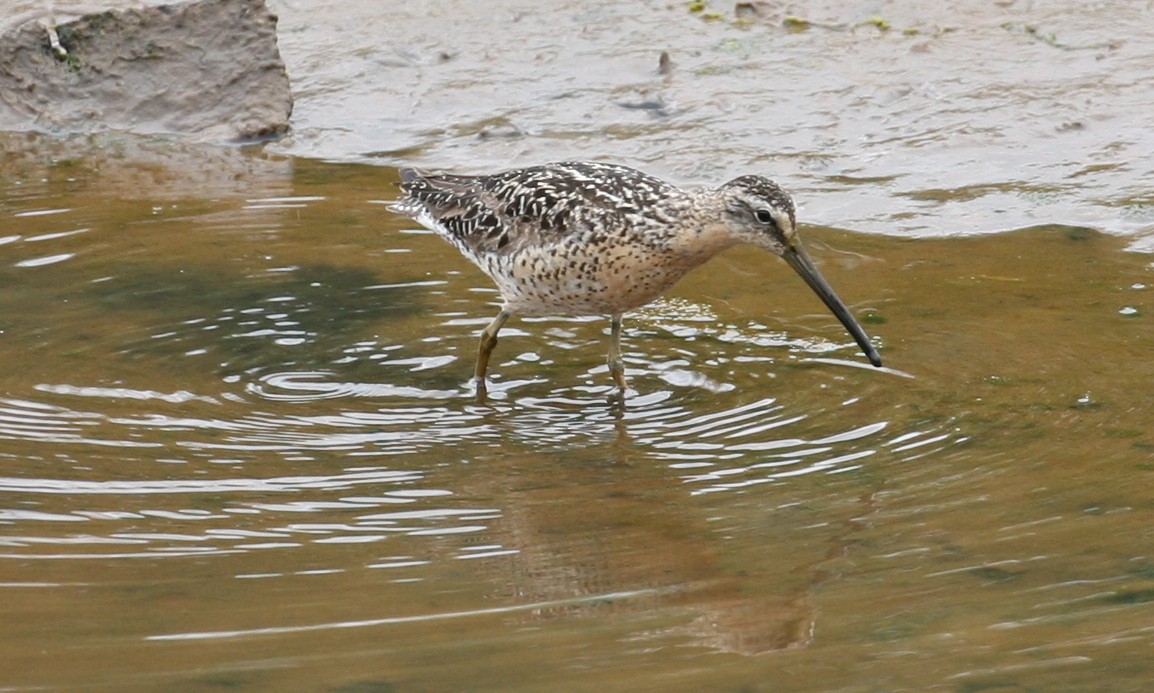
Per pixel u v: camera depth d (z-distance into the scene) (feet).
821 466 47.19
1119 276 61.82
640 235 52.65
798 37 84.07
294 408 52.24
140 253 66.33
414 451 49.01
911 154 73.92
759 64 81.97
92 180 76.33
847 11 85.76
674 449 49.01
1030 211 68.64
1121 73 78.13
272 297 61.93
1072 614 37.70
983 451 47.52
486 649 36.70
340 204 72.49
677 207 52.60
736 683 35.04
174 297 61.62
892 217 68.90
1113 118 74.95
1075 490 44.50
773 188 51.72
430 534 43.14
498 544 42.45
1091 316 57.93
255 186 75.25
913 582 39.68
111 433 49.62
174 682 35.35
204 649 36.83
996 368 53.78
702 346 57.72
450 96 82.28
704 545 42.16
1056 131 74.49
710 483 46.32
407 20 88.79
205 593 39.60
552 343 58.80
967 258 64.54
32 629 37.73
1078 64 79.25
